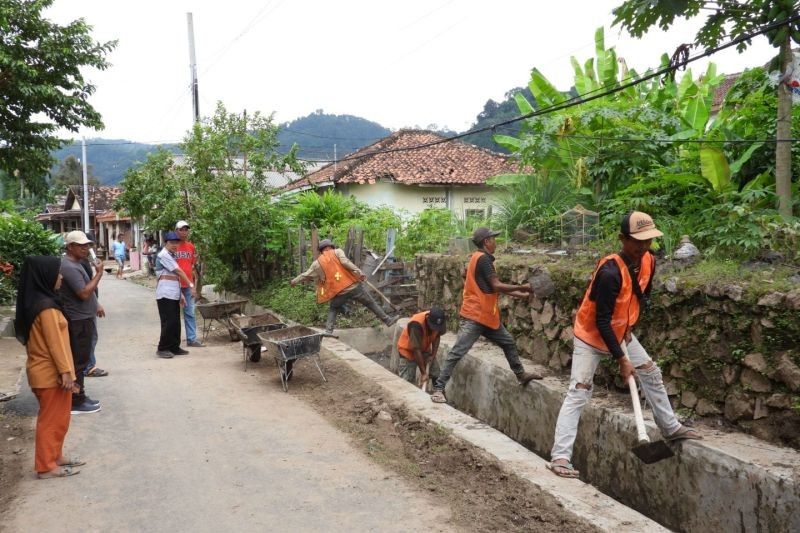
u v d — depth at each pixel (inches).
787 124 273.6
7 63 455.2
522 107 508.1
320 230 565.9
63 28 506.0
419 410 248.1
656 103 440.1
